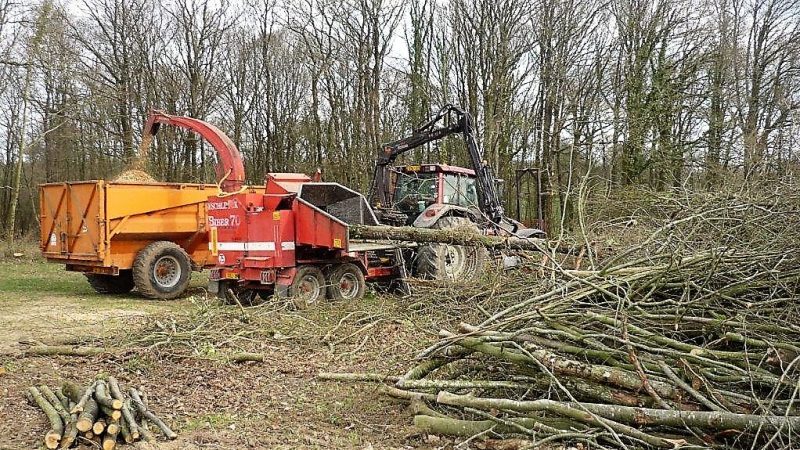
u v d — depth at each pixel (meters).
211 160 24.89
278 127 25.52
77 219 10.80
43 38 19.16
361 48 19.25
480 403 4.23
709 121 17.67
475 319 6.35
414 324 7.17
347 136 21.64
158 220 11.10
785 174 6.11
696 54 18.48
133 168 12.20
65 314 8.89
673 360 4.21
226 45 24.11
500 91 19.00
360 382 5.63
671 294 5.02
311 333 7.26
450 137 20.53
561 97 20.05
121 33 22.42
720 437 3.73
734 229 5.31
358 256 10.06
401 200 11.70
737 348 4.44
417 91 20.05
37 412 4.64
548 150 20.33
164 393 5.27
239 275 9.30
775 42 18.08
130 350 6.43
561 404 3.99
